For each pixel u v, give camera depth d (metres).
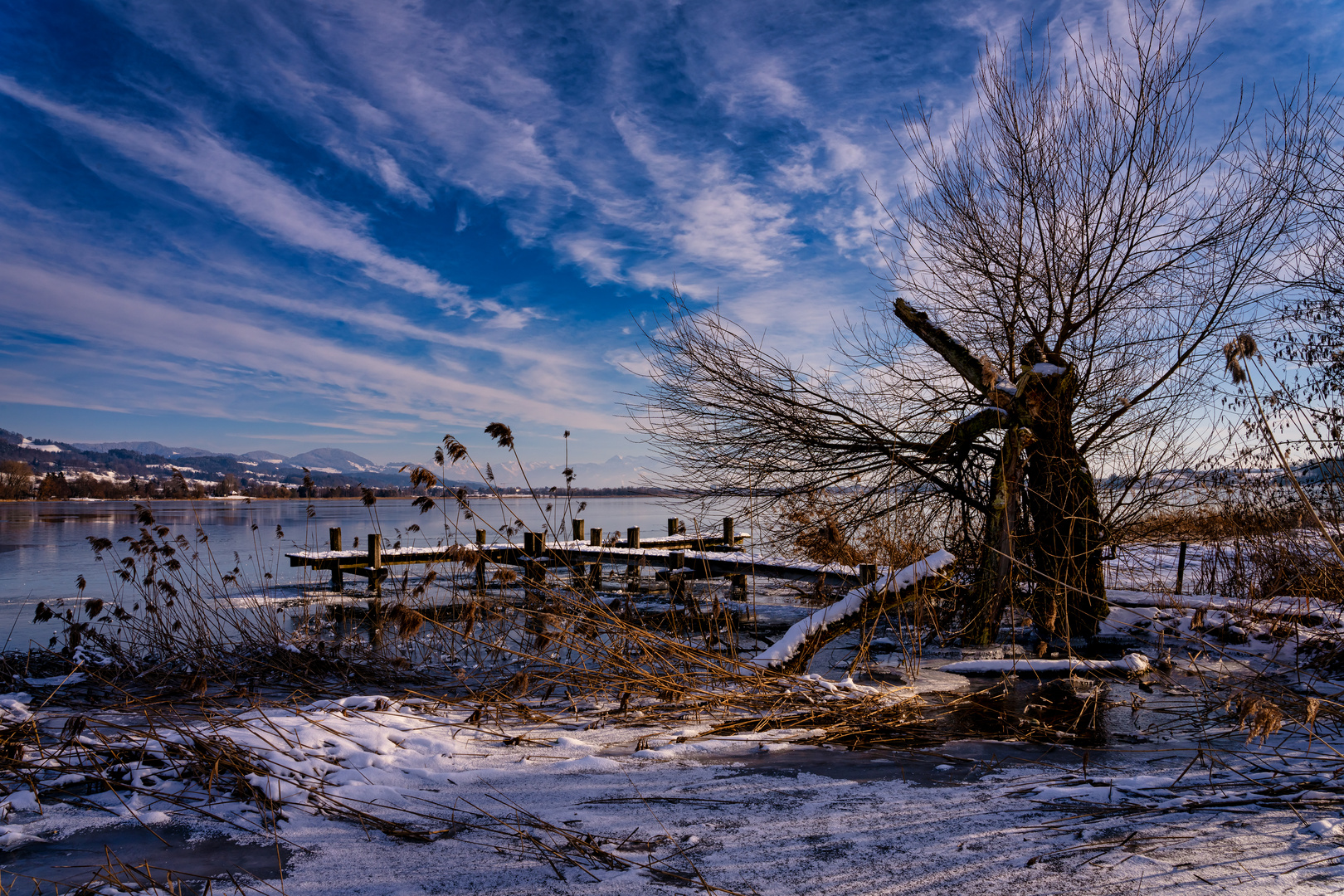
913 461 9.44
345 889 2.54
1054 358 9.00
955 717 5.45
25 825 3.17
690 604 9.00
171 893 2.49
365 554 15.16
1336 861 2.54
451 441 6.46
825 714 5.34
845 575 9.98
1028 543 8.78
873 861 2.70
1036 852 2.74
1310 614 7.55
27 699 5.54
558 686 6.36
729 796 3.53
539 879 2.60
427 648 7.88
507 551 12.84
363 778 3.71
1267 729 3.44
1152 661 7.27
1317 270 10.28
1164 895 2.34
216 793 3.54
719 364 10.23
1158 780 3.61
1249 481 9.91
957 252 9.85
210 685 6.32
